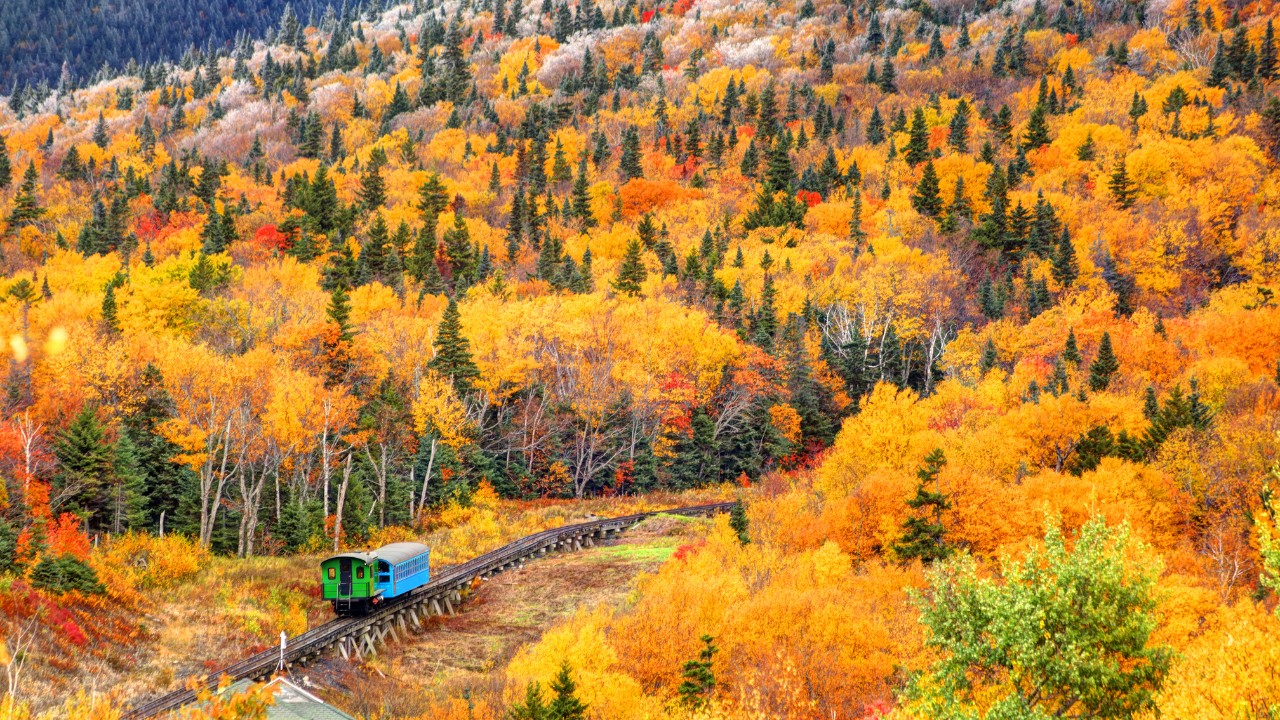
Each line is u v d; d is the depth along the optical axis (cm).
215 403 6694
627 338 10112
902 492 5547
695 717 3588
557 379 9938
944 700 2598
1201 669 2409
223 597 5175
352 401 7638
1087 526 2641
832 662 3884
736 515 5862
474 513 8094
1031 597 2538
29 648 3753
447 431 8094
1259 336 9475
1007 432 6931
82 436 5972
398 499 7781
